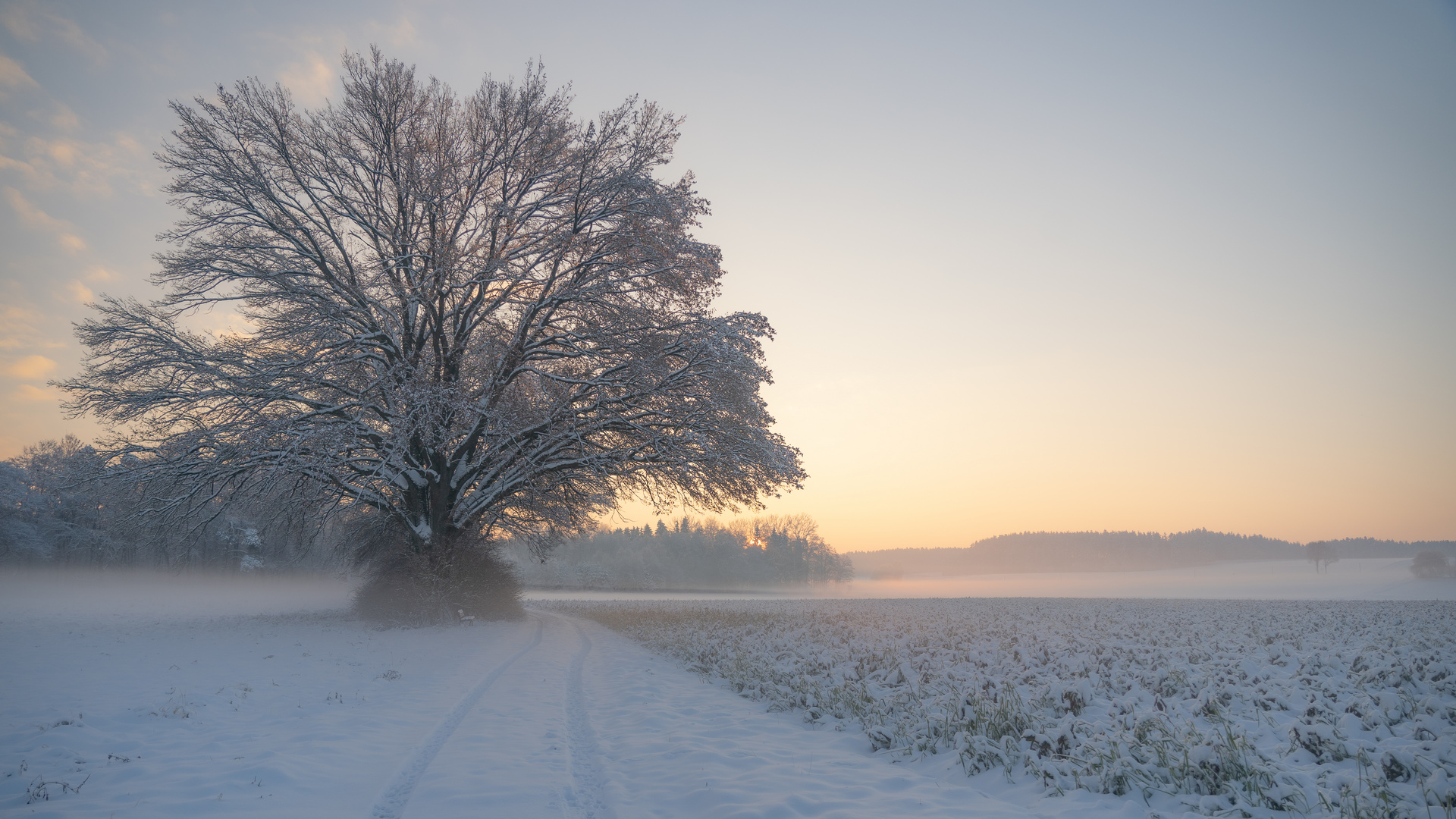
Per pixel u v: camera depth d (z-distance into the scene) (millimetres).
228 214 20797
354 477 22109
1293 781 4758
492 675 12039
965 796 5289
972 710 7250
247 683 10164
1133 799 4957
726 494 22938
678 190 22469
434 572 21406
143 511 20125
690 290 22234
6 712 7996
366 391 20781
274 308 21750
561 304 22641
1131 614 21891
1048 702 7648
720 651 14688
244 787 5555
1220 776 5016
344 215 22094
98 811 4938
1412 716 6156
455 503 23078
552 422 21922
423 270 21859
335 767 6273
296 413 20266
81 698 8828
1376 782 4465
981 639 14555
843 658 12641
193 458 19828
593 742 7602
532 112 22375
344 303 21484
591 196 22031
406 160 21812
